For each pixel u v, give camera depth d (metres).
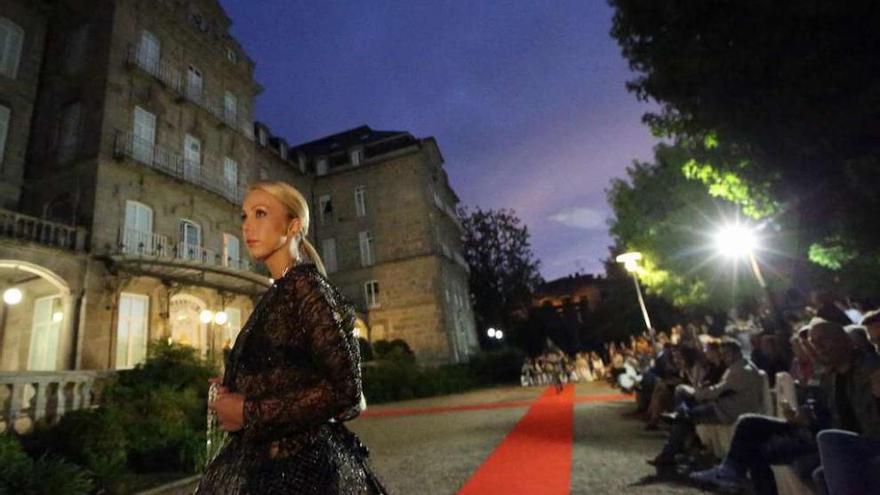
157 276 16.52
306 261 1.50
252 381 1.28
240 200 22.45
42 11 18.66
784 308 14.20
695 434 6.59
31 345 14.96
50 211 16.14
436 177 36.22
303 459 1.21
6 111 16.86
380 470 6.85
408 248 31.19
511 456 6.98
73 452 7.13
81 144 16.48
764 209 7.97
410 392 22.11
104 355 14.70
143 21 18.83
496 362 32.06
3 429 7.94
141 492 6.72
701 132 7.50
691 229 18.42
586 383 23.58
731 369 5.51
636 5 6.57
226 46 23.92
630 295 33.47
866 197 5.39
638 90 7.54
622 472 5.63
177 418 9.13
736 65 5.75
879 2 4.64
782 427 4.06
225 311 19.69
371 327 30.56
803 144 5.66
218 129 22.06
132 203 16.83
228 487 1.20
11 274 15.31
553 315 47.75
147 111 18.33
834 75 5.00
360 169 33.59
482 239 47.00
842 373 3.29
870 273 8.27
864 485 2.48
